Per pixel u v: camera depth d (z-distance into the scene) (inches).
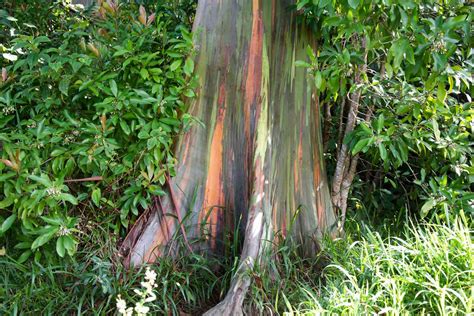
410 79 171.6
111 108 147.6
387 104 176.7
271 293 143.9
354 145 171.0
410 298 130.7
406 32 145.1
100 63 161.3
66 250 144.7
